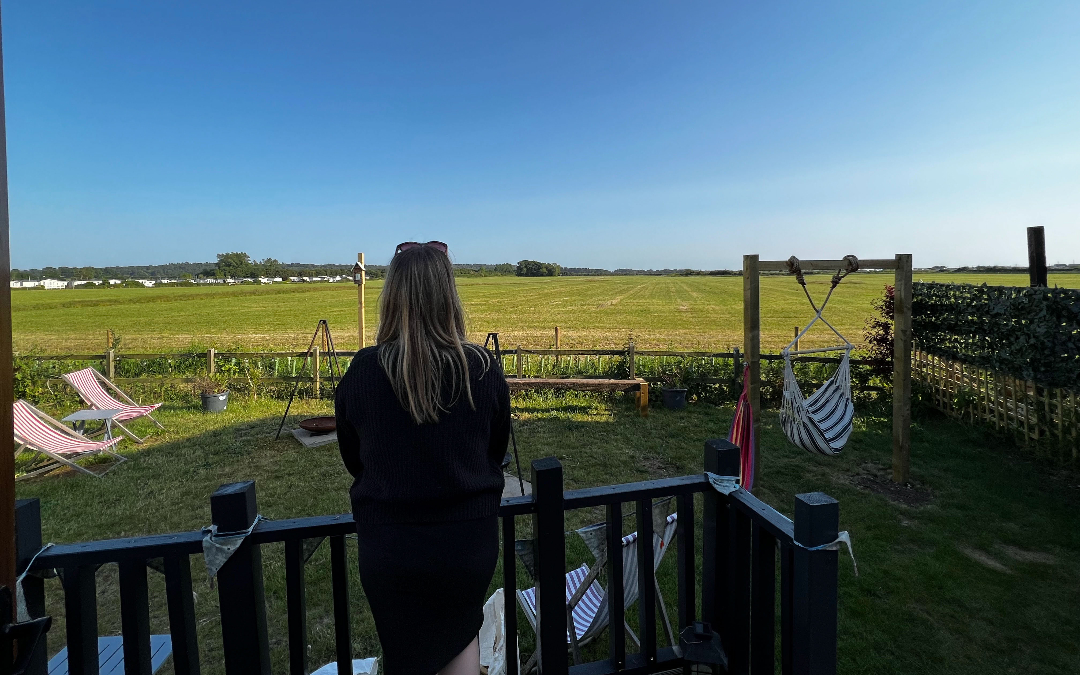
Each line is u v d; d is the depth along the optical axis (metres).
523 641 3.42
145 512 5.40
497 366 1.53
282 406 9.55
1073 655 3.24
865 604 3.70
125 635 1.46
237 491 1.46
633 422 8.43
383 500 1.37
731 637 1.89
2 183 1.17
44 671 1.41
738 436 5.14
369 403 1.39
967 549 4.43
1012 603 3.71
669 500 1.92
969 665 3.17
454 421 1.40
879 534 4.63
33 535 1.41
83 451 6.20
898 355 5.69
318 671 2.64
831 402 6.15
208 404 9.17
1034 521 4.84
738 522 1.85
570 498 1.75
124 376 10.89
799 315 30.53
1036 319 6.18
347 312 37.38
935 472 6.00
